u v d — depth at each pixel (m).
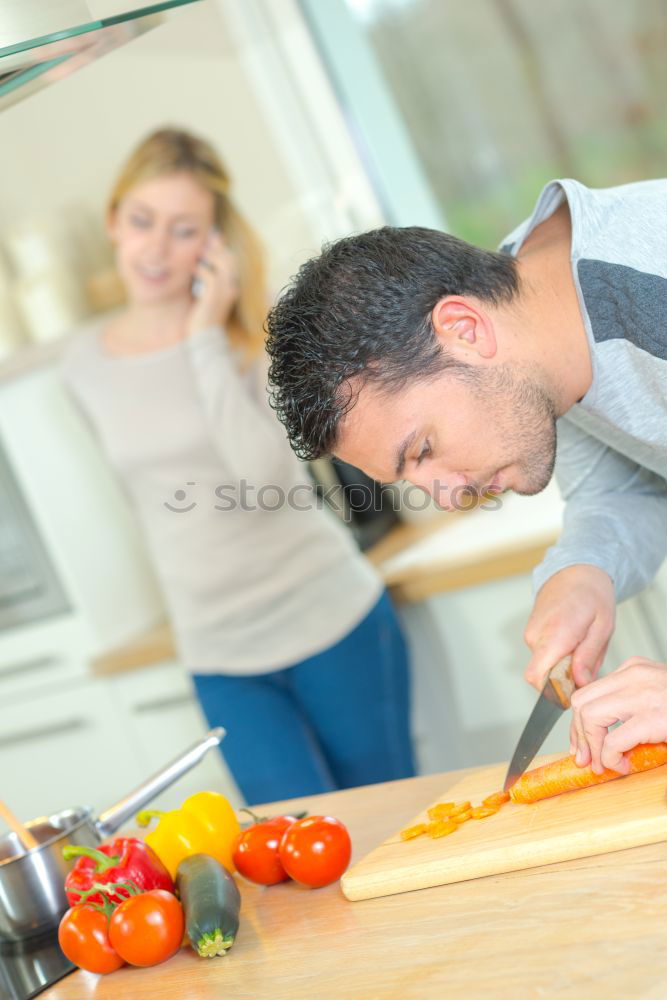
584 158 2.86
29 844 1.33
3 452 2.79
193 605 2.41
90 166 2.90
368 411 1.14
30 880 1.27
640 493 1.53
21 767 2.99
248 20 2.89
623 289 1.14
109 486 2.92
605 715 1.12
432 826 1.20
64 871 1.28
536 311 1.18
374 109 2.95
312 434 1.16
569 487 1.58
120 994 1.11
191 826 1.25
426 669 2.49
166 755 2.82
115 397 2.50
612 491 1.54
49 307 2.88
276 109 2.94
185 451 2.43
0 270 2.92
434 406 1.14
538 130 2.87
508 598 2.38
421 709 2.52
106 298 2.90
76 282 2.91
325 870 1.19
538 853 1.07
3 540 2.88
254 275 2.49
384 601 2.39
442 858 1.11
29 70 1.05
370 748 2.35
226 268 2.46
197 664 2.41
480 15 2.82
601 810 1.09
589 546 1.44
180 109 2.91
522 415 1.17
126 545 2.96
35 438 2.81
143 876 1.19
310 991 0.99
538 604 1.38
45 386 2.82
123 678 2.81
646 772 1.15
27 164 2.94
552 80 2.82
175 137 2.50
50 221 2.93
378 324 1.12
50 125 2.89
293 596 2.34
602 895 0.98
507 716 2.46
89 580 2.87
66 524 2.84
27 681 2.93
